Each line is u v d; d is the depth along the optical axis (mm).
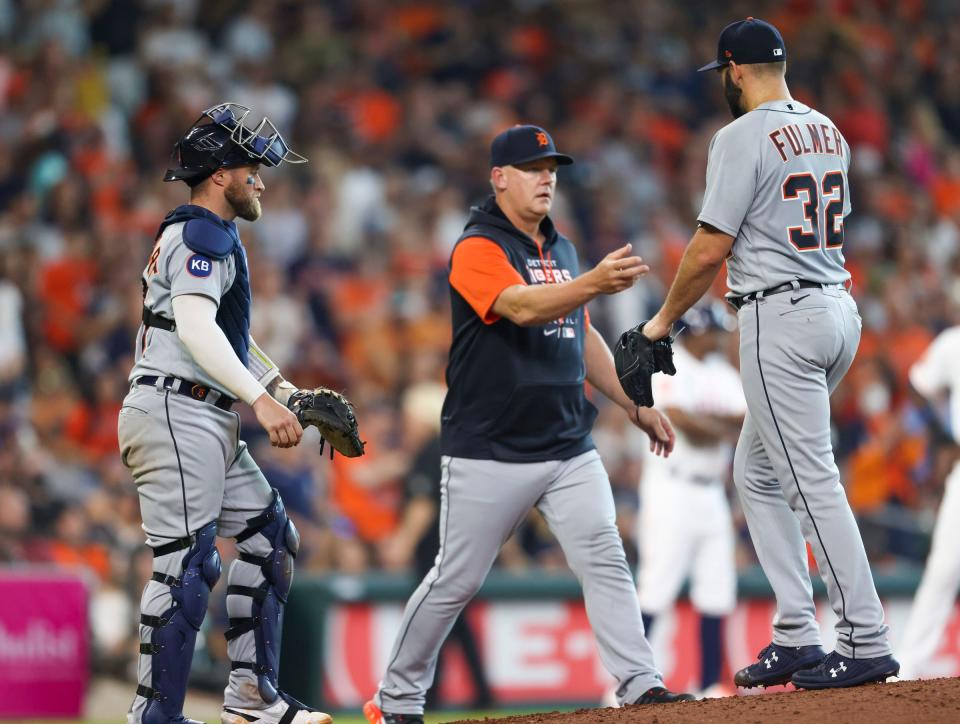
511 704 32156
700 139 61000
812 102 65000
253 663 17203
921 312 54094
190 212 16625
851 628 17016
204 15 57000
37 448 36094
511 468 18828
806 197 17141
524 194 19078
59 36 54031
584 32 63938
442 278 48750
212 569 16547
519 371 18672
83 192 45781
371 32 60406
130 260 43156
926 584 27359
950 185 65375
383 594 31703
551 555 35656
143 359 16812
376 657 31578
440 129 56438
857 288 54625
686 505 28203
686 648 32969
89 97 52094
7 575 29797
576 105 60938
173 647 16297
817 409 17125
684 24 67062
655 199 57156
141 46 54844
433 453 32156
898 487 43344
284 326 43344
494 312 18438
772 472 18328
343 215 50750
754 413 17469
